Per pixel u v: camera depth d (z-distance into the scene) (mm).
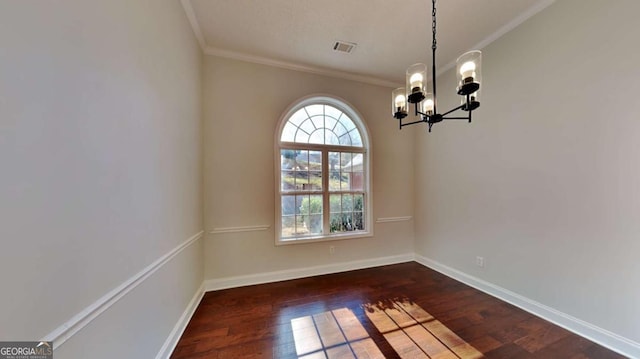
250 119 3016
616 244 1720
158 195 1548
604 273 1776
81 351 875
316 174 3436
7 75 643
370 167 3656
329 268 3371
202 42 2686
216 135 2863
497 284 2580
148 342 1396
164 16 1680
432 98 1871
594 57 1828
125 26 1190
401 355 1707
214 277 2830
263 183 3062
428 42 2734
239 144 2961
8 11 649
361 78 3572
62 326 799
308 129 3418
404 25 2439
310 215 3396
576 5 1935
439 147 3408
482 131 2756
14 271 656
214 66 2865
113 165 1088
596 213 1821
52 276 769
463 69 1440
